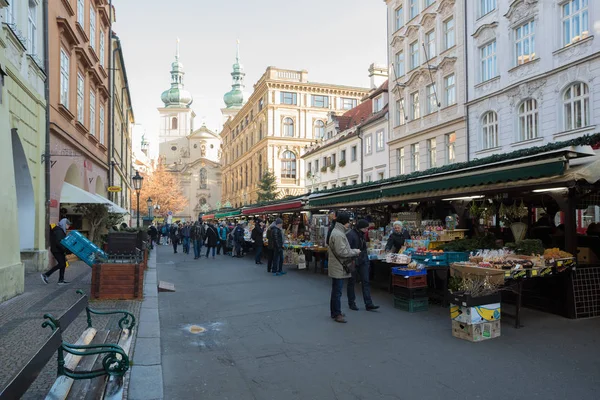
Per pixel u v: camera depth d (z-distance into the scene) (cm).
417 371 520
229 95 10944
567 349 586
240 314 841
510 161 796
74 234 1084
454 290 680
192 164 9962
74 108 1812
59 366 398
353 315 814
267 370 534
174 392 469
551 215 1059
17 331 656
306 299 975
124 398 440
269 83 5881
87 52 2100
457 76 2469
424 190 1023
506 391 458
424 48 2703
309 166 4947
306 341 652
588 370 510
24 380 279
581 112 1730
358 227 868
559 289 761
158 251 2903
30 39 1341
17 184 1300
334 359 570
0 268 876
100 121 2469
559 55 1816
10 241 944
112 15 2906
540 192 881
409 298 833
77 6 1877
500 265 680
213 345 641
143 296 983
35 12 1357
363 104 4566
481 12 2319
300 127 5988
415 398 447
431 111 2736
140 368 524
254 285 1197
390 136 3170
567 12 1814
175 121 10962
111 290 939
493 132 2231
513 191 843
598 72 1647
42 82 1397
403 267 866
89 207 1803
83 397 378
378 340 650
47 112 1421
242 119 7569
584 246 878
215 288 1163
